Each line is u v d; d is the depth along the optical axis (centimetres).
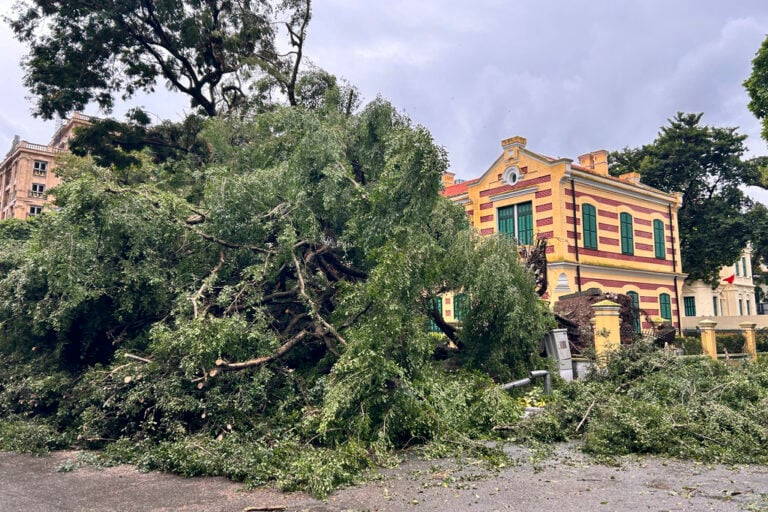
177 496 585
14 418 909
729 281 3359
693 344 2077
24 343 1039
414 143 958
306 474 603
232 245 1045
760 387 1030
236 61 2052
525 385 1114
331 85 1675
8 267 1123
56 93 1878
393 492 582
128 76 2041
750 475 633
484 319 1115
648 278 2491
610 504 530
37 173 5453
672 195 2792
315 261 1135
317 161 1068
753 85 1908
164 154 2103
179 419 793
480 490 582
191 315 952
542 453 736
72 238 912
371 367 777
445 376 966
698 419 830
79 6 1769
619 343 1301
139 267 970
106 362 1016
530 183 2220
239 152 1377
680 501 538
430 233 1128
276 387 897
